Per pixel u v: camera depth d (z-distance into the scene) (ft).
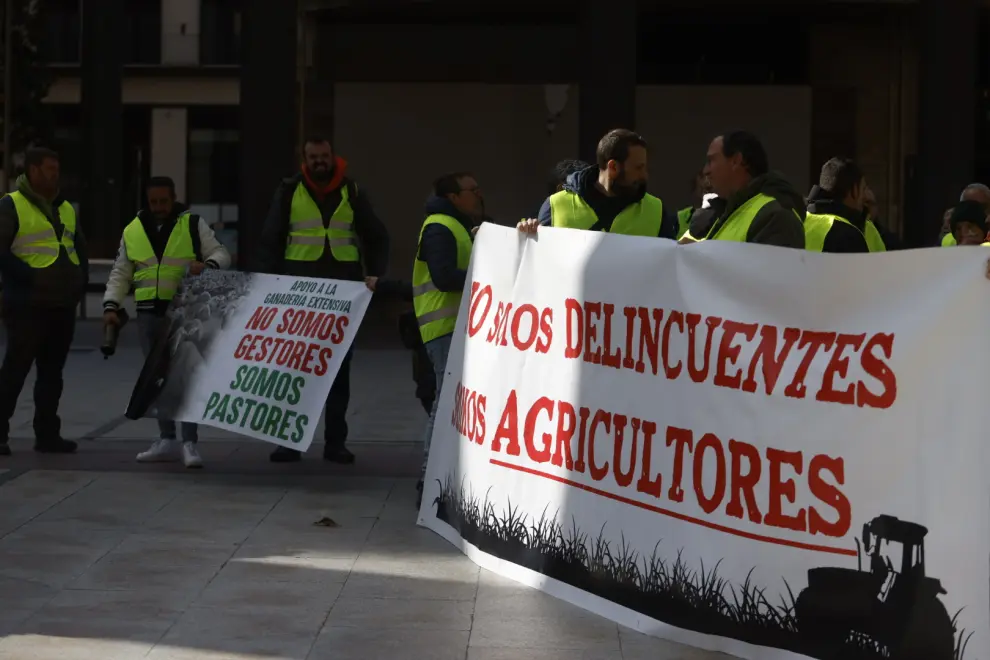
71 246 29.12
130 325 60.34
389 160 71.00
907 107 67.97
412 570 19.83
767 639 15.44
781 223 16.47
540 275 19.36
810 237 19.38
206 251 28.48
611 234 17.97
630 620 17.11
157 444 28.37
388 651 16.14
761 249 15.66
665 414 16.87
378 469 27.76
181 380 27.45
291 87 54.08
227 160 150.41
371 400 38.19
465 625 17.21
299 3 59.11
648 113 72.43
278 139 54.08
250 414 26.50
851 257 14.76
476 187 24.11
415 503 24.43
